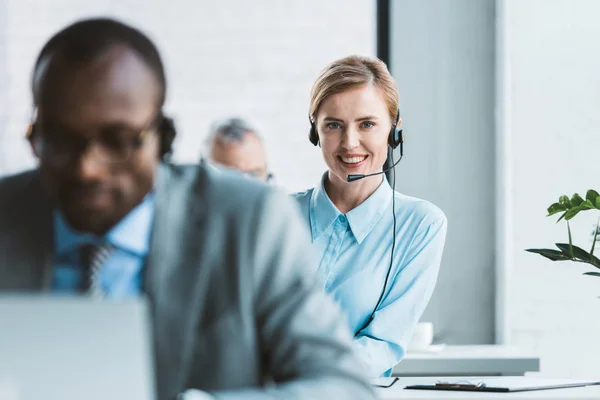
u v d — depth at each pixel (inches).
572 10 182.9
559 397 86.8
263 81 190.2
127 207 45.3
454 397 87.5
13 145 188.5
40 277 46.8
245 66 190.1
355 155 112.9
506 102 184.1
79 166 43.6
